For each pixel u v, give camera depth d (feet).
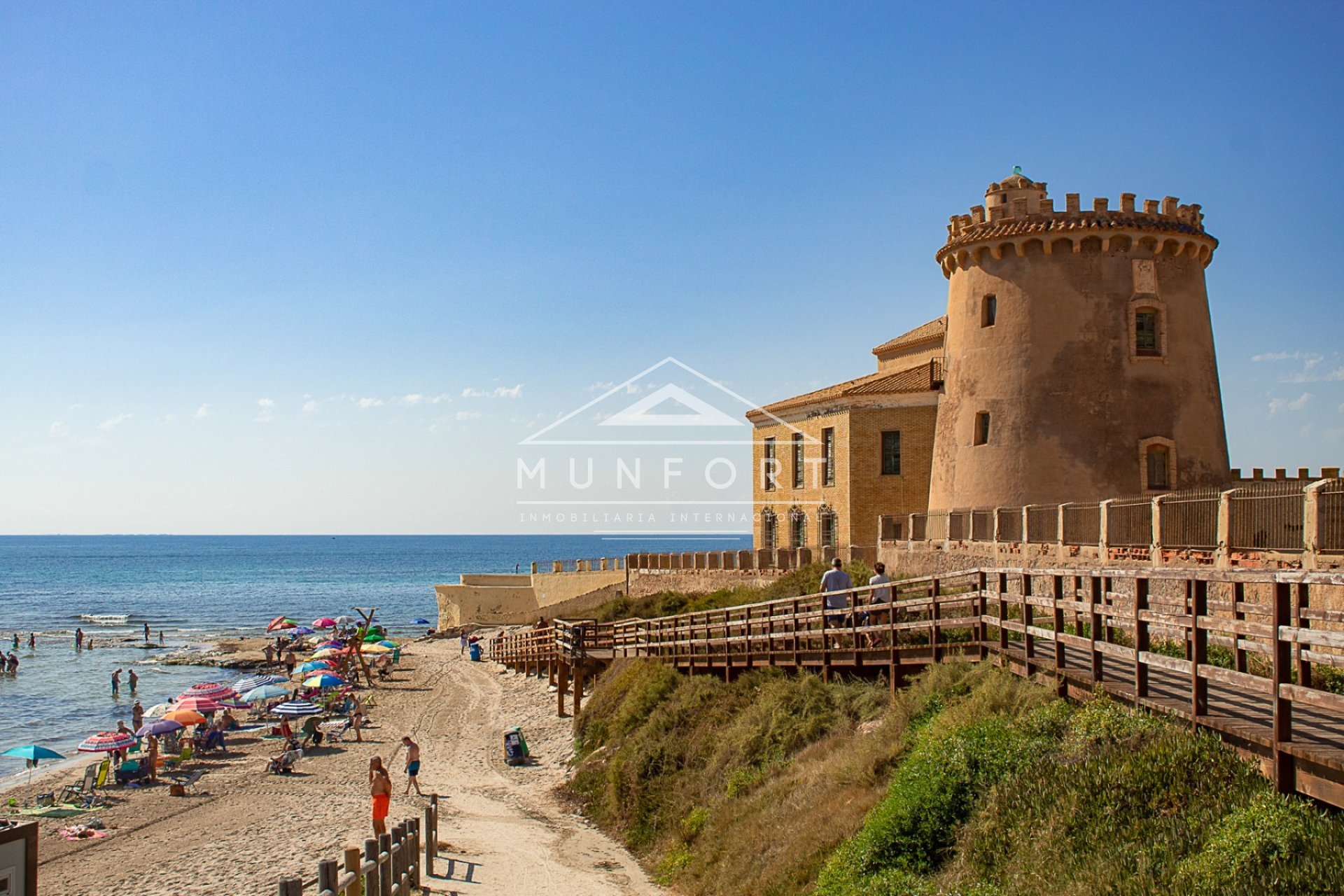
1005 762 43.19
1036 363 120.88
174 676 235.61
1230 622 34.60
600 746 108.99
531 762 117.60
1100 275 119.96
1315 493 53.98
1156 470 118.42
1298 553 55.67
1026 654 53.16
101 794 112.47
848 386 167.02
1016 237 122.01
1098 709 42.29
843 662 75.05
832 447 164.55
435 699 177.99
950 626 73.05
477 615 288.71
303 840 86.07
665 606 166.71
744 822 63.41
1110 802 35.78
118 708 189.98
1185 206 122.93
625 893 65.26
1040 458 119.03
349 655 204.23
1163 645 57.06
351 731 149.38
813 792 59.47
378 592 553.64
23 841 36.47
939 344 161.79
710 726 85.87
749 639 90.99
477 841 80.89
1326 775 29.71
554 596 266.36
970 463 125.59
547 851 76.89
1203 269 124.98
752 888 53.42
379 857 52.13
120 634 337.11
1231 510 63.05
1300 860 28.09
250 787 114.01
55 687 216.95
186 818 99.96
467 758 123.95
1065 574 48.65
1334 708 29.01
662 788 81.97
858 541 156.97
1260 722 35.35
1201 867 29.78
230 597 512.63
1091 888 31.58
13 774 133.39
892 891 40.52
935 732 50.37
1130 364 118.62
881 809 46.16
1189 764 35.24
